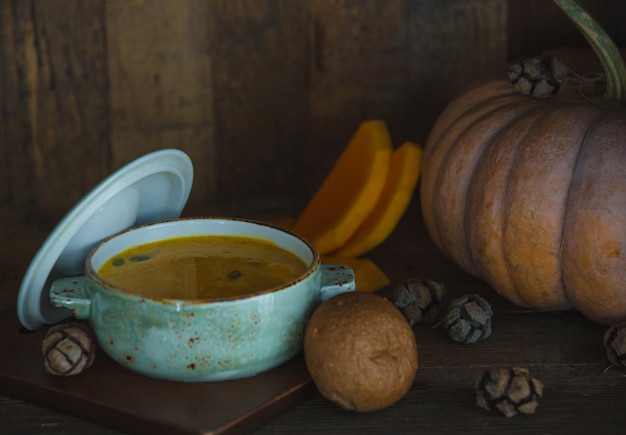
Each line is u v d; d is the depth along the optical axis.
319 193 1.11
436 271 1.04
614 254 0.87
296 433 0.81
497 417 0.82
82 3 1.13
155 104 1.17
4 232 1.13
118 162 1.18
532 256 0.90
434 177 0.99
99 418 0.82
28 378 0.84
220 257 0.88
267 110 1.18
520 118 0.94
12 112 1.14
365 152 1.04
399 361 0.80
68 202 1.18
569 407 0.83
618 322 0.90
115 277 0.85
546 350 0.90
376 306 0.81
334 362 0.80
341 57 1.17
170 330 0.80
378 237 1.02
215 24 1.16
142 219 0.94
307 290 0.83
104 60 1.15
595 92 0.97
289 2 1.16
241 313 0.81
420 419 0.82
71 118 1.16
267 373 0.84
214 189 1.20
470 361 0.89
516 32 1.15
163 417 0.80
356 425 0.82
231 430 0.79
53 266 0.88
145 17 1.15
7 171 1.16
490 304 0.98
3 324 0.92
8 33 1.12
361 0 1.16
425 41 1.17
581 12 0.91
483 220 0.93
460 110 1.00
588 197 0.88
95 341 0.85
